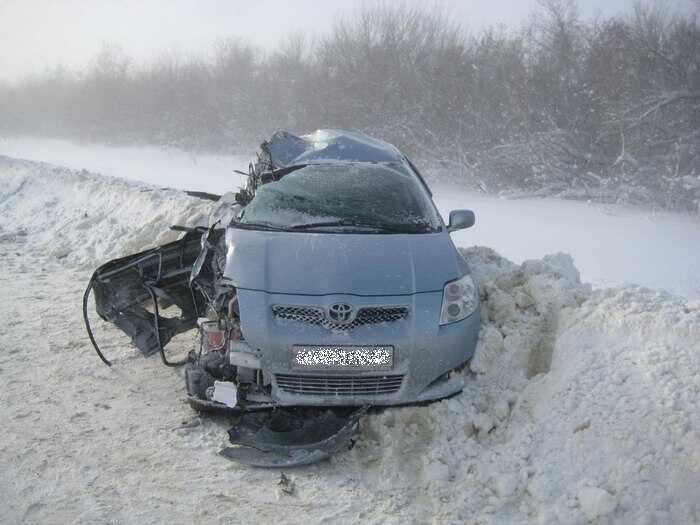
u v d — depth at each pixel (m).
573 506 2.86
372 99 21.08
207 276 4.28
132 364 4.63
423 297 3.64
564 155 16.00
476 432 3.55
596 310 3.79
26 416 3.81
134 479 3.19
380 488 3.15
